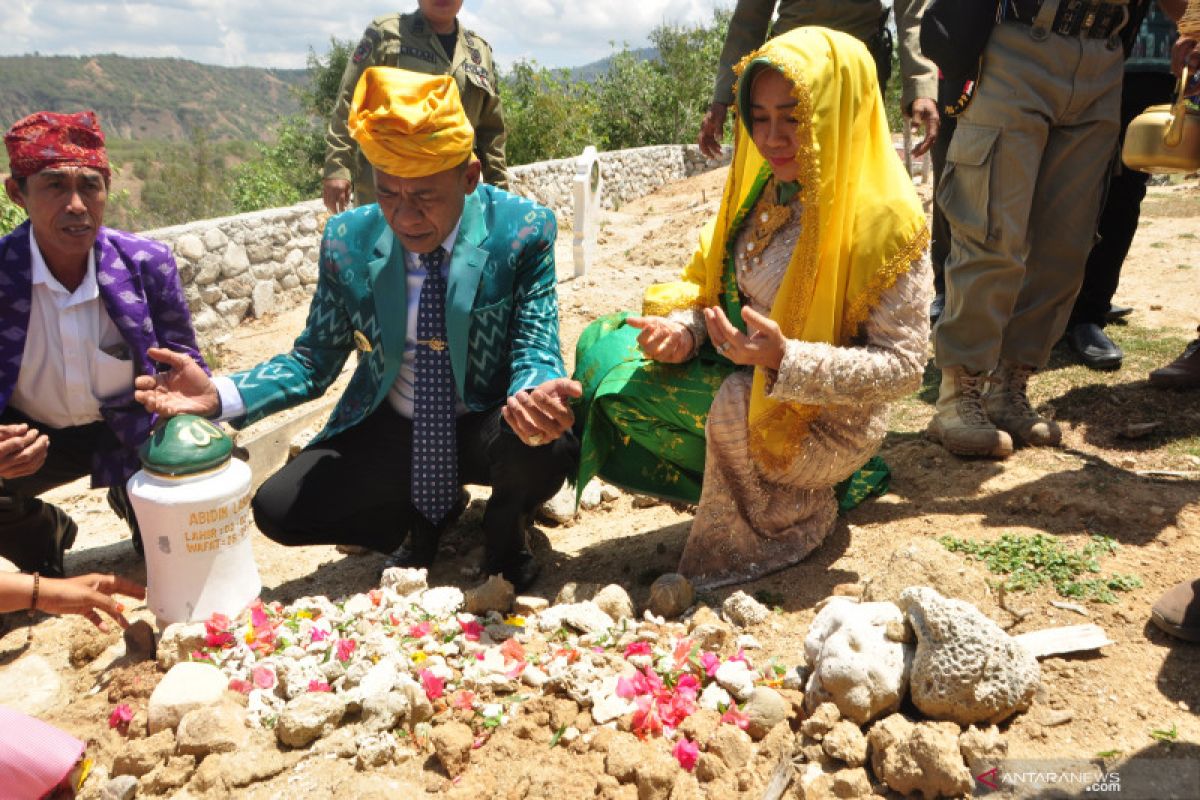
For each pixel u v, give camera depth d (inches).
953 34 137.3
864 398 108.5
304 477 125.9
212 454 110.0
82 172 121.2
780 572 122.6
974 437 145.4
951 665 88.0
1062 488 131.7
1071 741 87.0
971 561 116.3
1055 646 97.9
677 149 813.9
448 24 210.5
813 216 106.3
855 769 84.5
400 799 84.7
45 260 127.6
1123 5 137.6
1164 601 100.3
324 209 354.9
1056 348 199.0
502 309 123.5
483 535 146.5
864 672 89.1
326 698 95.4
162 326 137.6
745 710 93.0
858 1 167.6
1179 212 354.3
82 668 114.7
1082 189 144.2
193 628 107.9
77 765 90.9
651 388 121.2
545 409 109.3
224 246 305.6
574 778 87.3
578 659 102.5
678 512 152.6
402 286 122.5
